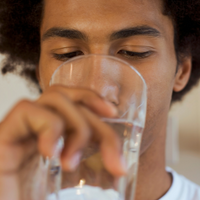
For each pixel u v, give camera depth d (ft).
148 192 3.19
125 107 1.68
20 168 1.51
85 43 2.70
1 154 1.42
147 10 2.72
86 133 1.36
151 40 2.70
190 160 7.88
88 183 1.53
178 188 3.46
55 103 1.38
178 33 3.25
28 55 4.26
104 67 1.70
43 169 1.62
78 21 2.66
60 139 1.53
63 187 1.55
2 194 1.44
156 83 2.70
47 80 2.92
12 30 4.02
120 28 2.62
